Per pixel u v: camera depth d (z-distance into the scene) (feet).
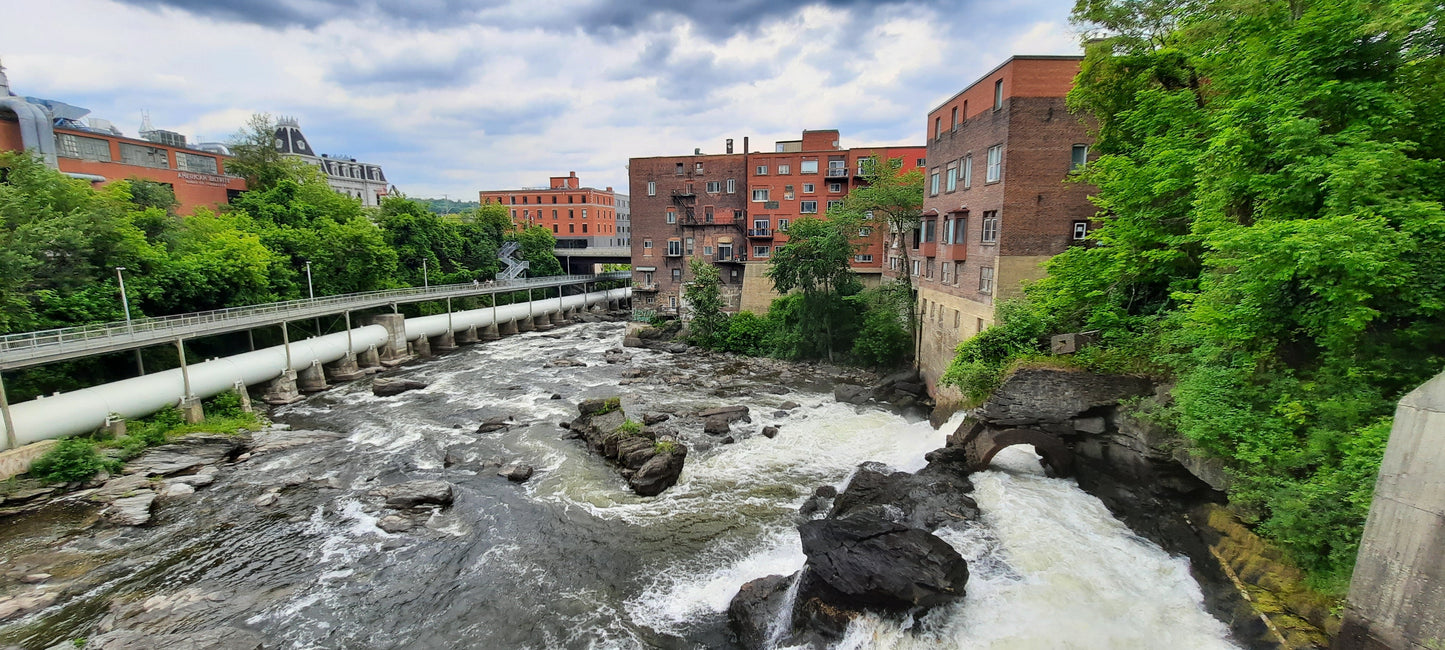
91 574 56.29
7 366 72.38
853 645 43.96
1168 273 60.80
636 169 214.07
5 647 45.78
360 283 171.42
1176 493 50.65
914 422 101.04
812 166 194.49
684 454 81.61
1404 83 38.60
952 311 106.93
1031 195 85.92
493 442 94.02
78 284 95.86
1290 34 39.93
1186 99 58.29
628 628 50.24
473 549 62.13
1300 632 34.01
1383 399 35.94
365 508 70.38
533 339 200.95
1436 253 35.04
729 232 207.31
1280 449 38.86
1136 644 38.96
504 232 280.31
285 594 54.13
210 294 118.42
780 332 163.12
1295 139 37.63
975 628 42.47
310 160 315.58
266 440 92.38
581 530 65.87
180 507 70.23
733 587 55.31
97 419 81.56
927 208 123.03
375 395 123.24
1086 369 58.65
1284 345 43.78
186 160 177.78
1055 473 63.41
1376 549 29.63
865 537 48.44
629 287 300.40
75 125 166.91
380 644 48.14
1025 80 84.02
